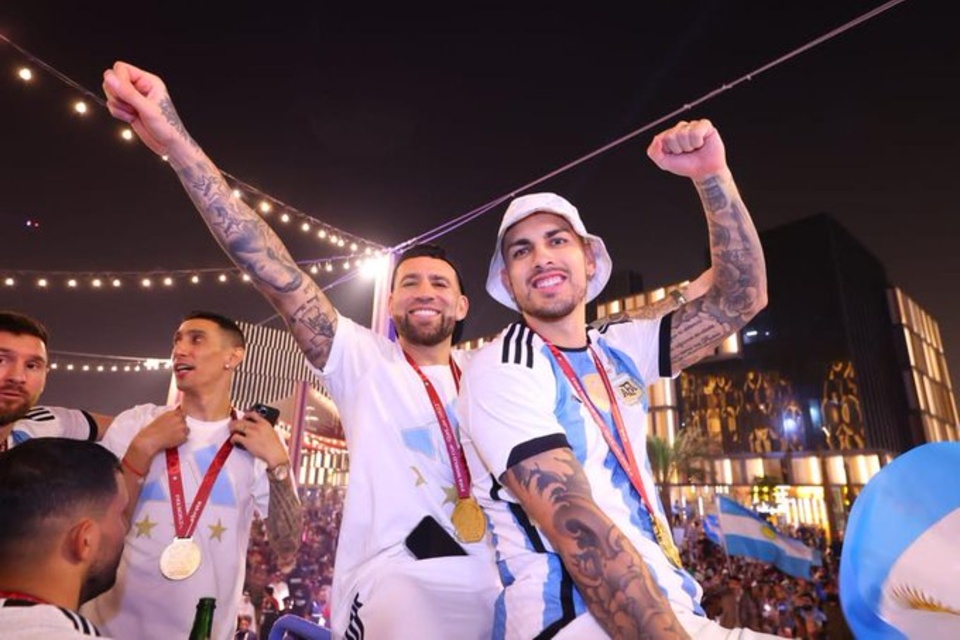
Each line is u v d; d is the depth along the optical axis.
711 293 2.16
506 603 1.49
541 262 1.87
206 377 3.26
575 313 1.93
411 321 2.60
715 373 53.62
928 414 54.06
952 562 1.07
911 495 1.16
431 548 2.11
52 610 1.28
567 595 1.40
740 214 2.07
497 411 1.57
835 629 10.73
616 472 1.63
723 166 2.01
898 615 1.12
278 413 3.38
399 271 2.76
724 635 1.39
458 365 2.75
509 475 1.49
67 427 3.33
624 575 1.30
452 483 2.30
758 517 11.66
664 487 35.88
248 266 2.24
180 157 2.09
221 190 2.19
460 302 2.96
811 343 50.00
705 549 17.55
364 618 1.95
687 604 1.50
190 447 3.13
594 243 2.15
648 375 2.12
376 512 2.19
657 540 1.60
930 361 58.84
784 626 10.69
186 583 2.81
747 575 14.39
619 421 1.76
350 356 2.46
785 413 49.41
